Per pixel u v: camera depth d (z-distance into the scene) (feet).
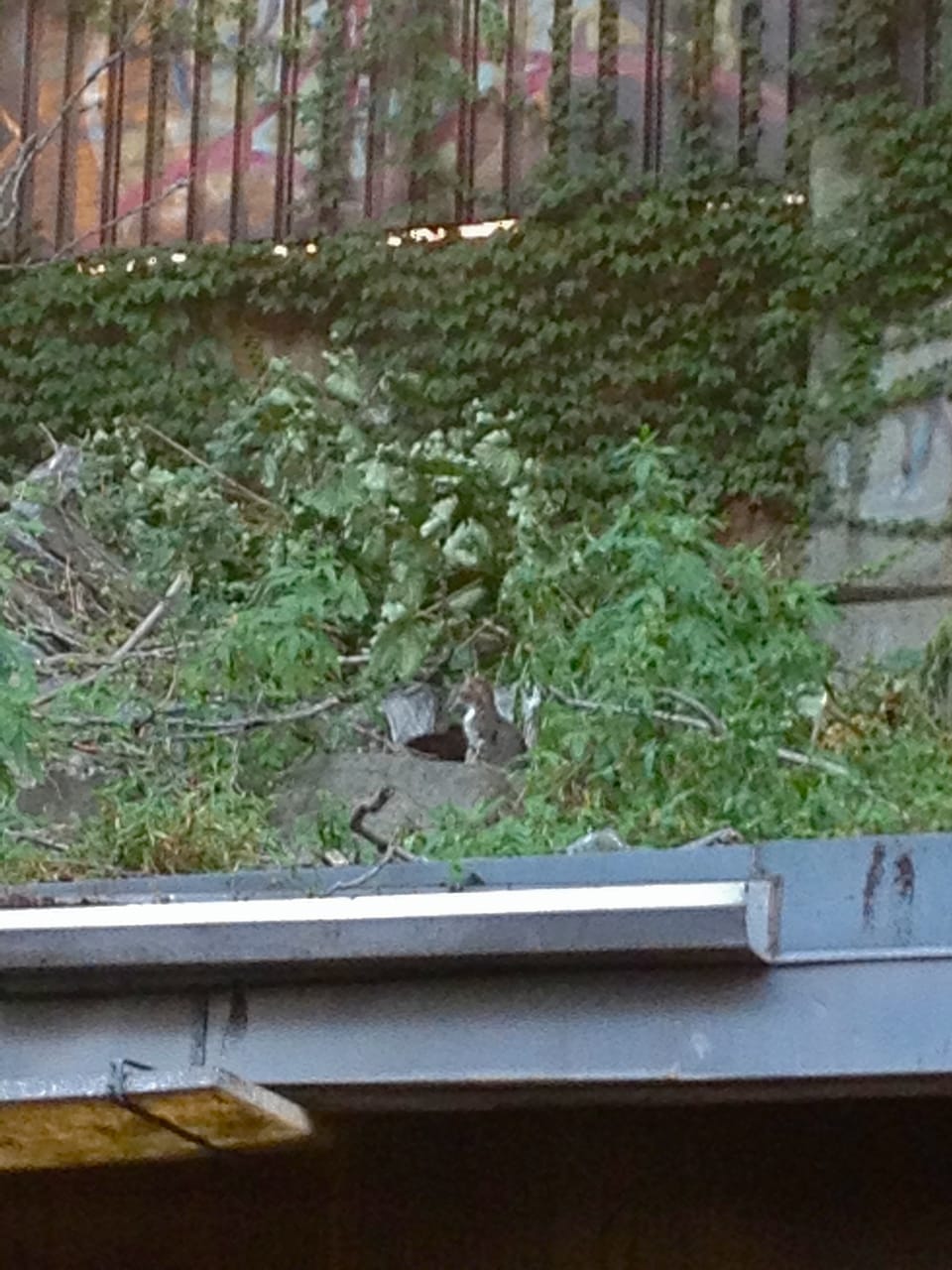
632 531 16.14
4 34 48.85
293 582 18.04
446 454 22.09
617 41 46.14
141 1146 10.23
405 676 20.15
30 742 15.83
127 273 47.37
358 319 46.37
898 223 42.75
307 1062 9.83
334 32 47.47
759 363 43.78
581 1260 11.39
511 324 45.47
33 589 24.31
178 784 16.99
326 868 12.42
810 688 15.79
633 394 44.91
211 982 10.04
